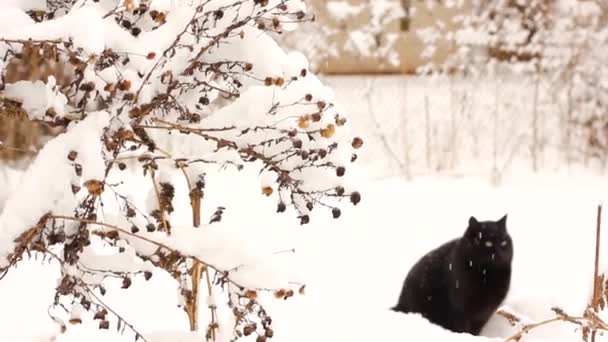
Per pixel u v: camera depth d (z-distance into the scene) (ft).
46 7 7.61
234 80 7.86
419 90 39.01
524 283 20.12
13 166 20.48
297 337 12.72
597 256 10.25
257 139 7.19
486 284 18.69
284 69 7.45
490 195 28.37
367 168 31.60
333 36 34.09
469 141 34.01
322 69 35.47
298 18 7.91
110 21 6.84
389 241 23.31
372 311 14.60
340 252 21.99
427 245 23.18
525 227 24.76
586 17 31.60
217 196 25.13
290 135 6.75
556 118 33.19
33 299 14.17
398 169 31.50
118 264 7.30
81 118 6.91
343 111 7.65
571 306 17.24
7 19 6.81
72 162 6.43
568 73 31.42
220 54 7.41
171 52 7.16
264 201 25.21
